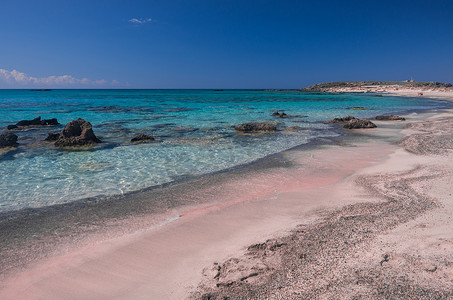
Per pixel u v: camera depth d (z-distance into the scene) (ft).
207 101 227.20
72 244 18.15
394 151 44.68
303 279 13.67
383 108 144.25
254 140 57.06
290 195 26.61
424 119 92.07
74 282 14.32
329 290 12.67
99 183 30.81
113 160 40.96
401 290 12.35
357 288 12.67
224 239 18.56
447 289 12.26
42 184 30.40
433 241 16.53
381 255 15.30
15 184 30.37
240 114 115.44
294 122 88.99
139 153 45.39
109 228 20.34
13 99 248.52
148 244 18.01
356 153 44.14
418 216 20.35
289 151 46.50
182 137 60.54
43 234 19.51
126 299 13.02
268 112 124.77
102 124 82.74
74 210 23.71
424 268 13.87
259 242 17.83
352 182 29.89
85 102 205.87
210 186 29.58
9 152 46.09
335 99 248.73
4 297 13.21
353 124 74.43
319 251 16.25
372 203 23.65
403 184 27.94
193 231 19.74
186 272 14.96
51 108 144.05
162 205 24.61
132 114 114.73
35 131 71.77
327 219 20.89
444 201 22.94
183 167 37.24
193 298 12.84
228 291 13.17
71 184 30.50
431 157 38.83
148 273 14.99
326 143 53.36
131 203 25.14
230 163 39.22
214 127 76.74
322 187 28.68
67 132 54.90
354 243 16.89
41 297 13.21
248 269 14.89
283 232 19.10
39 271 15.29
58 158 41.98
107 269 15.40
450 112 117.19
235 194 27.14
